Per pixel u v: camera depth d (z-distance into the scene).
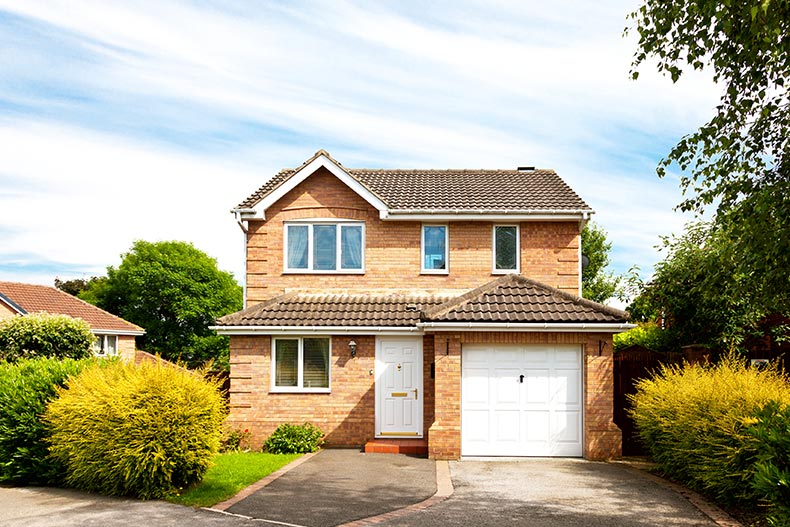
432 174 23.41
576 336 15.30
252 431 17.56
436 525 9.51
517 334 15.34
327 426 17.59
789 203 9.84
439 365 15.24
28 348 20.38
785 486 6.55
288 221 19.91
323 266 19.83
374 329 17.27
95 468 11.56
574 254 19.61
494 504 10.79
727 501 10.71
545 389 15.48
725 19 9.12
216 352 49.12
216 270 51.28
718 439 10.79
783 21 9.12
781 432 7.22
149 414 11.28
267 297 19.73
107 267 52.19
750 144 10.59
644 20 10.34
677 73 10.29
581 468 13.99
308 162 19.45
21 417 12.55
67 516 10.07
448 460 14.95
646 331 21.11
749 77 10.20
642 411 14.05
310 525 9.54
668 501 11.02
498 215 19.25
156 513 10.23
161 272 47.94
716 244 16.02
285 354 17.86
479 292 16.53
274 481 12.55
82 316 34.78
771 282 10.75
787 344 17.33
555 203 19.56
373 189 20.62
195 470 11.93
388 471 13.62
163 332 48.53
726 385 11.95
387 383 17.70
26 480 12.73
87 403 11.52
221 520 9.80
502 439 15.39
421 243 19.75
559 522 9.71
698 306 17.03
